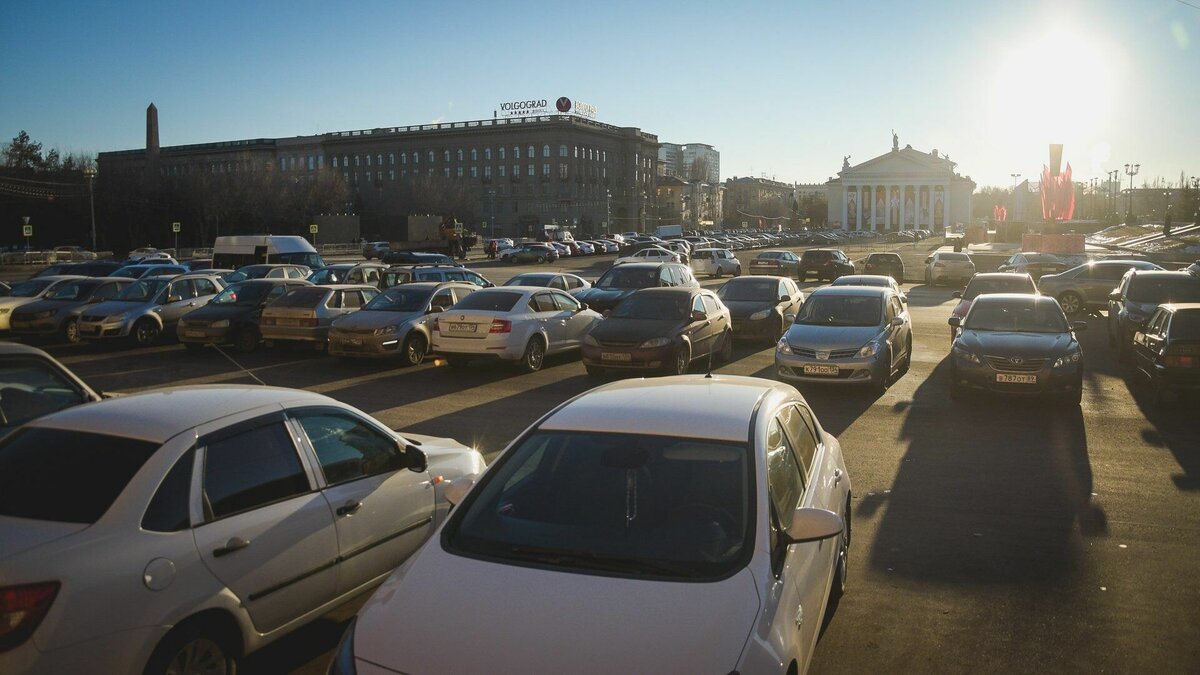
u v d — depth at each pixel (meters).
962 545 6.36
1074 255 35.25
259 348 18.39
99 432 4.13
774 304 18.81
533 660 2.92
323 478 4.68
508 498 3.78
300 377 14.62
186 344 17.81
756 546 3.44
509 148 121.19
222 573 3.95
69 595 3.38
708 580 3.27
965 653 4.67
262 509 4.26
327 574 4.55
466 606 3.19
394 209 104.62
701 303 15.28
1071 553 6.17
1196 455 8.99
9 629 3.25
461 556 3.49
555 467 3.88
